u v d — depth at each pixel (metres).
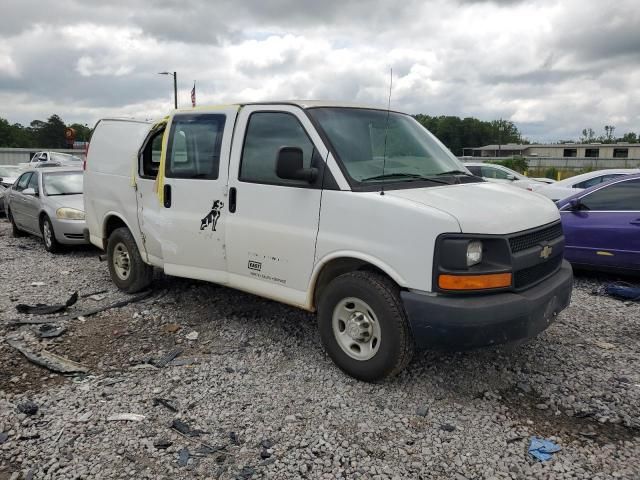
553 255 4.21
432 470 3.07
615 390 3.99
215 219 4.87
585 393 3.95
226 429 3.48
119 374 4.28
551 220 4.27
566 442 3.34
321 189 4.11
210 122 4.98
